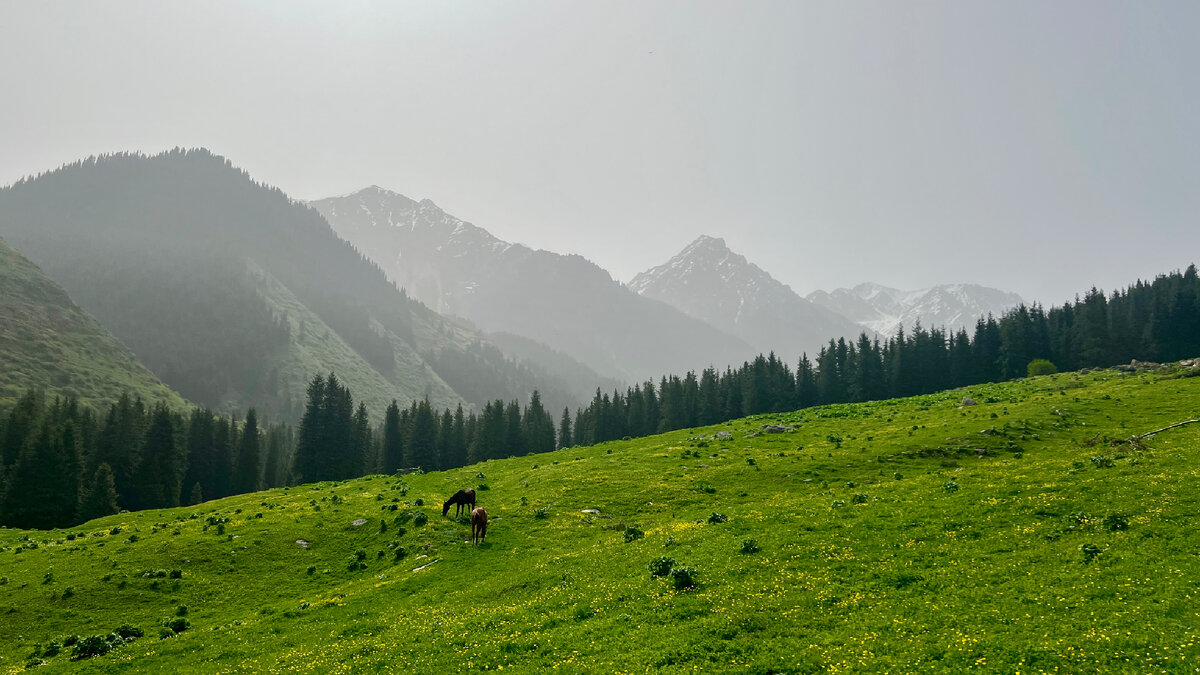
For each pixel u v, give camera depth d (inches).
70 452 3791.8
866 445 2114.9
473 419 6407.5
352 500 2046.0
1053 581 733.9
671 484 1913.1
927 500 1120.8
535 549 1441.9
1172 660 538.9
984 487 1135.6
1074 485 1042.1
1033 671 562.9
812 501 1302.9
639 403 6284.5
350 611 1158.3
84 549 1696.6
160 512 2311.8
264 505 2162.9
